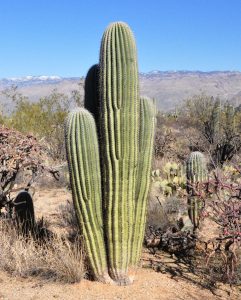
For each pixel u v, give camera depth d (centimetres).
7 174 709
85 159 481
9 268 541
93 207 492
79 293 485
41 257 542
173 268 558
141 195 499
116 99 466
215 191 502
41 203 959
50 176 1140
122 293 485
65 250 538
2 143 628
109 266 504
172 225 657
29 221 647
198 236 627
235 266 502
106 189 487
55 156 1302
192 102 2872
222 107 2595
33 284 508
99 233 499
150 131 497
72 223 744
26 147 636
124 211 487
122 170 478
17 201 655
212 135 1662
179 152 1552
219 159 1349
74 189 493
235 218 468
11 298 471
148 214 695
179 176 1070
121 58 464
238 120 2023
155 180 1042
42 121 1477
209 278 526
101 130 481
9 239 584
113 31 471
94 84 524
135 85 471
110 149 475
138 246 507
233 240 460
